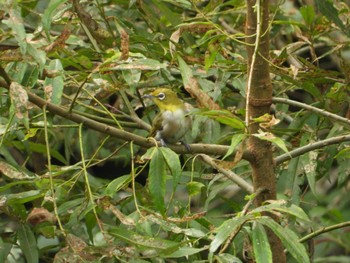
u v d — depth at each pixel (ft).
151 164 27.27
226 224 25.54
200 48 38.86
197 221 30.30
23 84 29.53
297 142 37.04
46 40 31.65
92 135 43.75
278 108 39.17
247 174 37.19
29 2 39.37
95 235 37.27
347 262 48.06
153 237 27.04
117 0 39.27
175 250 26.63
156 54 36.37
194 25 32.60
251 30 30.45
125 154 42.80
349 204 51.31
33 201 33.65
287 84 39.58
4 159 38.78
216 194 36.22
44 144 42.22
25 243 31.12
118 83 32.01
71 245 26.73
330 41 43.65
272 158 31.19
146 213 28.32
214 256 26.86
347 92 38.14
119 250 26.71
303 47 44.45
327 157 36.70
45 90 28.66
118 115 35.55
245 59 37.83
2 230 33.32
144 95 35.27
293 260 34.68
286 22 35.83
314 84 38.17
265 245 25.17
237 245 33.53
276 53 37.50
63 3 31.96
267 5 30.09
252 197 28.45
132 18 40.32
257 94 30.53
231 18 44.80
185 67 30.04
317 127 36.42
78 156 48.03
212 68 36.35
